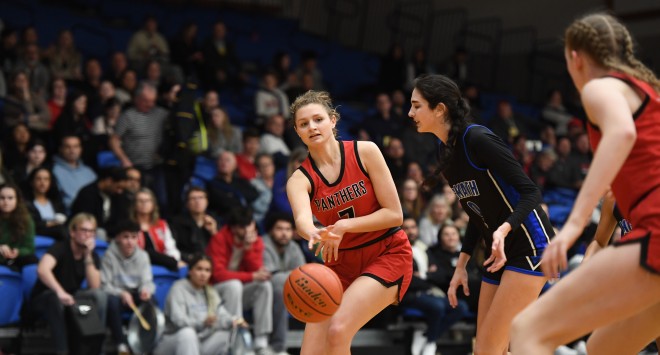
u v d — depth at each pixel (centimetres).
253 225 913
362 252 483
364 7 2095
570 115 1794
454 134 478
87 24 1603
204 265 852
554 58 2014
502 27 2094
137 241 871
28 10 1548
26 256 861
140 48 1484
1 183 909
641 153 325
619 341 391
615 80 329
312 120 470
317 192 479
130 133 1114
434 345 954
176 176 1069
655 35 1902
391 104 1547
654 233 314
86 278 849
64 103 1229
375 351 986
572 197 1363
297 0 2031
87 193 971
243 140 1216
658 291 316
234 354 850
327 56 1898
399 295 483
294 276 435
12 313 831
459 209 1126
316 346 480
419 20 2081
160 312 830
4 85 1237
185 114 1080
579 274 326
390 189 470
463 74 1850
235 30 1803
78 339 795
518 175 460
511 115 1636
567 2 2011
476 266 995
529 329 331
